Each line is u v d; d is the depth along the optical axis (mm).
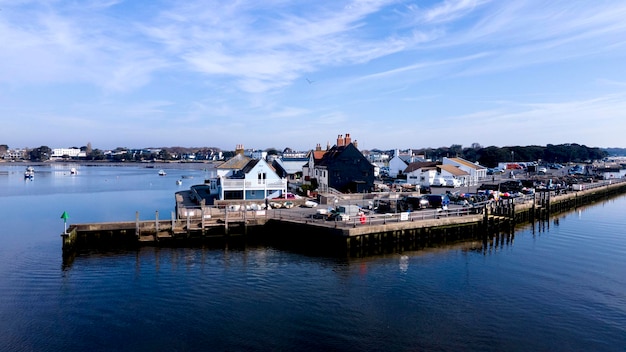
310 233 42969
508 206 53219
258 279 33188
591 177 114250
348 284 31922
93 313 26906
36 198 96750
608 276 34094
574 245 45312
